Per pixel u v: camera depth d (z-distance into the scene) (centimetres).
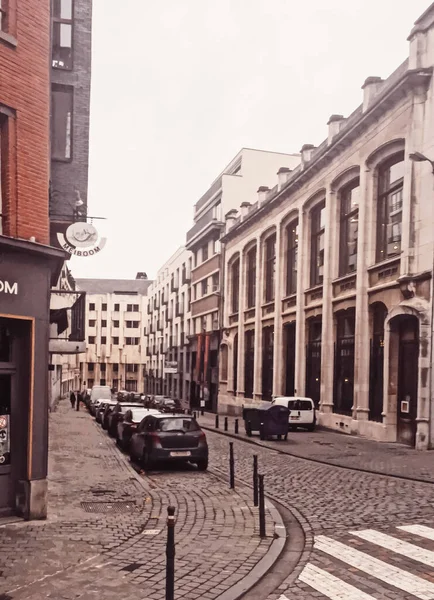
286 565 708
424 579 643
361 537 818
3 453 893
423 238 1956
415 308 1912
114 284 10956
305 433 2531
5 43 924
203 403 4562
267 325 3628
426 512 968
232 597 595
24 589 607
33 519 890
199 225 5372
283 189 3256
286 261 3397
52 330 1773
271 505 1029
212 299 4828
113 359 9788
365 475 1385
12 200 920
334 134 2734
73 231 1367
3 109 920
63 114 1617
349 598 593
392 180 2270
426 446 1859
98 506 1005
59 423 3014
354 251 2577
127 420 1941
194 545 777
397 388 2130
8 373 895
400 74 2173
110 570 670
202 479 1341
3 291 862
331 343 2691
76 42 1648
